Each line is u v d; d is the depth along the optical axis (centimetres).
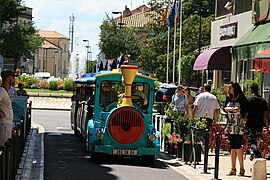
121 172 1374
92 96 1738
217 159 1301
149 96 1606
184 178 1327
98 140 1506
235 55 2352
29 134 2275
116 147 1498
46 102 4669
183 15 6412
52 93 4988
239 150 1359
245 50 2209
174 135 1672
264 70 1627
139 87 1608
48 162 1512
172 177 1334
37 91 5350
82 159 1593
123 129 1498
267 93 2194
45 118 3353
